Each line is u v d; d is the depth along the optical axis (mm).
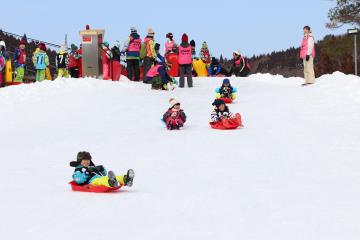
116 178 9578
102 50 31344
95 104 22500
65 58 31391
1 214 8195
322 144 13906
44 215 8109
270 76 32469
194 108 20938
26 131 17531
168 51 34562
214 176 10781
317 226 7406
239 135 15398
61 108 21750
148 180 10578
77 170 9844
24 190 9898
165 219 7848
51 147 14594
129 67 31922
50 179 10961
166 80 27125
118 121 18703
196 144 14289
